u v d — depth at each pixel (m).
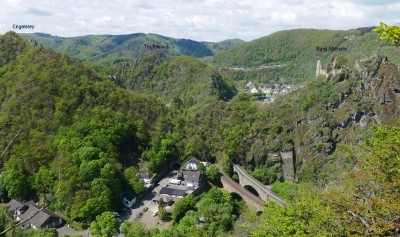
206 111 145.50
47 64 120.38
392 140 27.77
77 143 100.25
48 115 107.44
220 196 95.69
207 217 82.38
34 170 97.38
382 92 139.00
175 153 122.56
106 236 76.75
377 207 22.89
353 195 25.72
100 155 98.44
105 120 111.56
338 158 127.06
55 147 100.62
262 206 95.12
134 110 125.31
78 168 94.62
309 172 130.50
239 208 98.25
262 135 135.75
